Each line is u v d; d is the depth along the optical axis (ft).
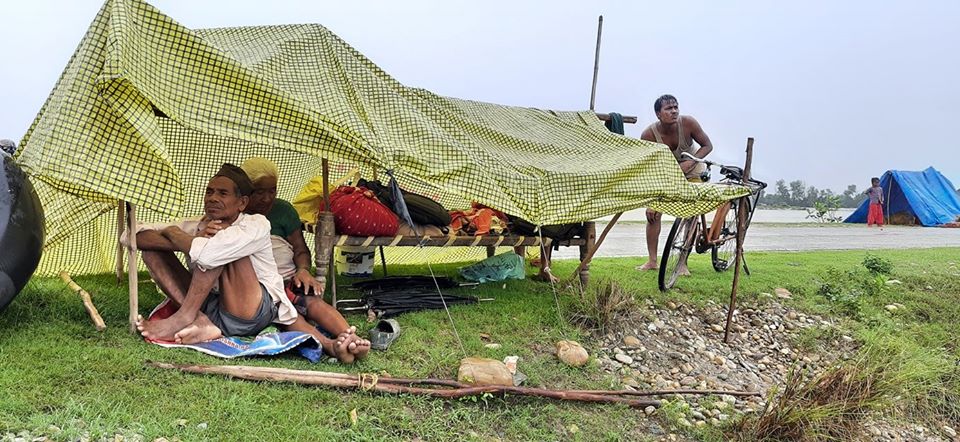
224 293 15.53
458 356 16.94
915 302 27.89
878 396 17.51
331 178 27.48
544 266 25.32
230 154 24.85
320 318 16.70
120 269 20.77
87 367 13.29
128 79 13.03
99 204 20.11
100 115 13.62
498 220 22.24
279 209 18.25
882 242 55.67
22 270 14.69
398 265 28.30
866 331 24.21
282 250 17.70
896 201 89.45
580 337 19.77
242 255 15.30
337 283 22.86
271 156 25.66
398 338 17.40
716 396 18.12
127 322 16.25
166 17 14.33
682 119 27.02
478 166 17.66
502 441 13.82
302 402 13.29
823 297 27.48
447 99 21.08
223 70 14.85
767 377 20.79
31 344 13.99
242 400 12.87
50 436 10.79
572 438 14.58
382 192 20.06
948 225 82.74
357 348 15.33
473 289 23.18
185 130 23.44
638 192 20.51
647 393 16.90
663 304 23.95
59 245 21.68
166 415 12.03
